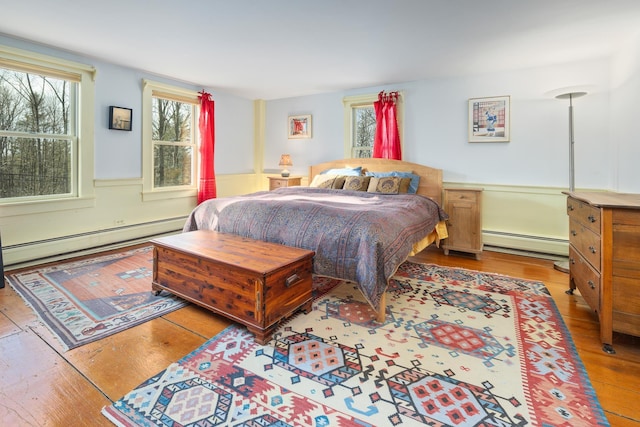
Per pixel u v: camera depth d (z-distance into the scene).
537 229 3.76
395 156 4.44
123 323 2.06
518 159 3.82
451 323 2.12
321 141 5.21
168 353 1.74
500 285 2.82
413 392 1.46
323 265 2.26
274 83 4.55
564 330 2.03
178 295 2.32
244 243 2.41
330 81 4.43
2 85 3.01
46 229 3.27
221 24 2.69
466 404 1.38
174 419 1.28
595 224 1.92
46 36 2.94
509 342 1.89
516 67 3.71
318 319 2.17
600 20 2.54
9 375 1.54
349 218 2.30
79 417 1.29
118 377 1.54
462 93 4.08
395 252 2.20
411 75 4.10
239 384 1.50
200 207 3.10
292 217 2.49
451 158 4.20
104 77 3.64
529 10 2.40
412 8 2.39
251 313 1.89
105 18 2.58
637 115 2.71
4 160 3.06
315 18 2.57
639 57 2.68
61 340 1.85
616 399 1.42
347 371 1.61
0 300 2.37
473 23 2.63
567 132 3.56
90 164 3.56
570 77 3.52
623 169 2.99
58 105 3.37
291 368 1.62
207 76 4.23
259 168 5.80
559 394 1.45
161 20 2.61
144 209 4.14
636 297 1.73
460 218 3.73
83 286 2.66
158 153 4.33
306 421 1.28
